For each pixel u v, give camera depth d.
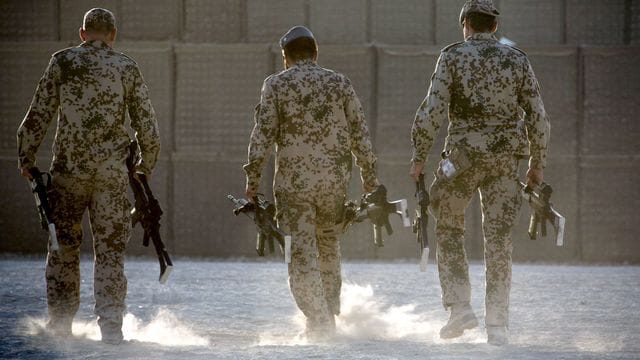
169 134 42.44
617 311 20.39
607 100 41.91
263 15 42.56
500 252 14.95
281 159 15.62
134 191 15.14
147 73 42.50
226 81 42.34
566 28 42.31
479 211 41.38
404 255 41.66
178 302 21.77
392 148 42.06
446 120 42.00
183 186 42.44
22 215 42.38
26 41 42.59
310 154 15.52
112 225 15.12
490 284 14.91
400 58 42.12
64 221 15.37
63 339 14.76
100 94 15.09
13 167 42.38
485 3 15.10
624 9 42.12
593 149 41.94
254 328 17.27
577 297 23.58
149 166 15.52
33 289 24.12
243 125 42.31
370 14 42.47
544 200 14.79
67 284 15.63
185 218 42.38
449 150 15.02
